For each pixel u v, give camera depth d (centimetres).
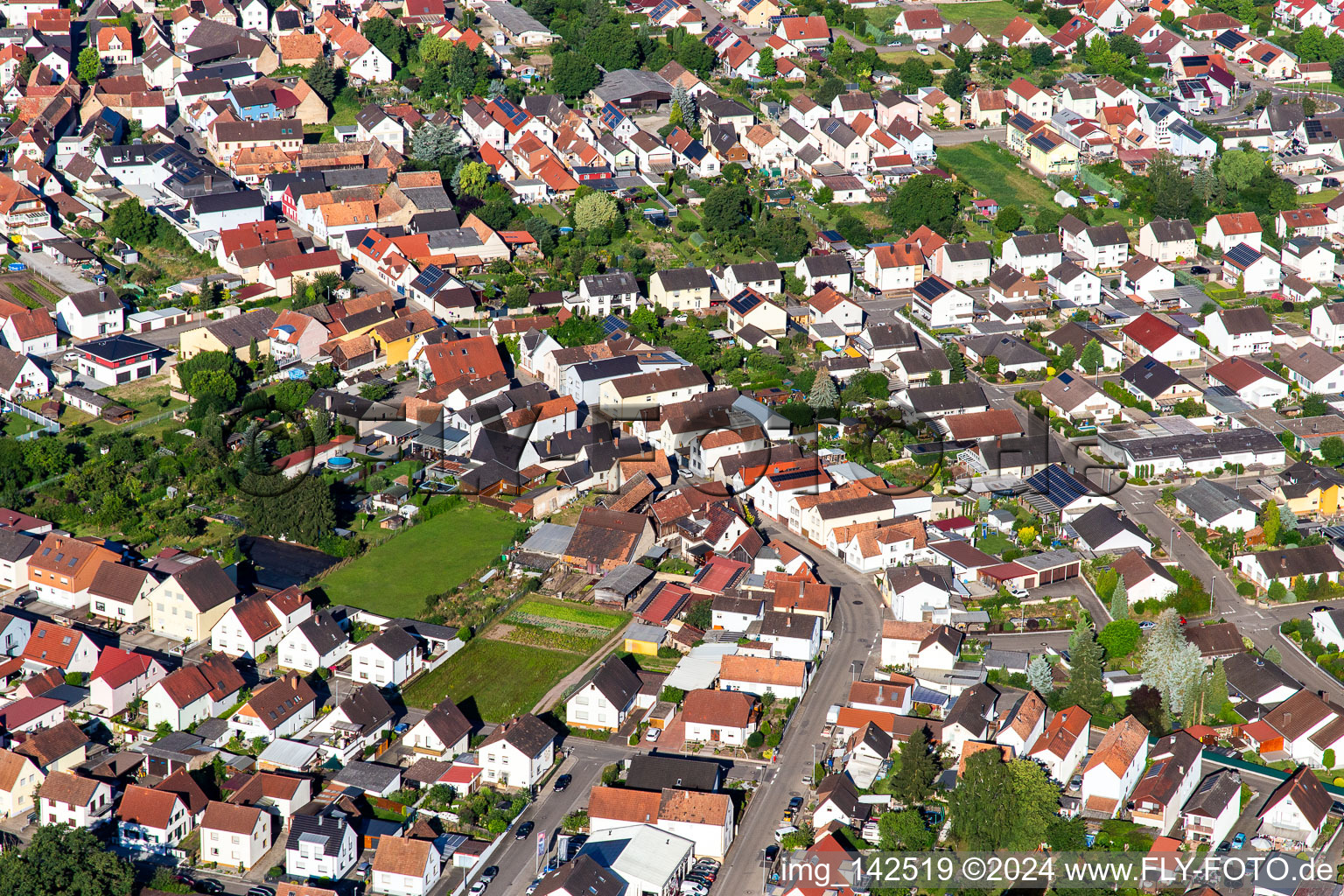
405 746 18162
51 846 15600
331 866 16075
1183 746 17588
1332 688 19288
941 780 17475
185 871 16312
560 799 17425
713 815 16475
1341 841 16612
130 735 18312
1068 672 19600
